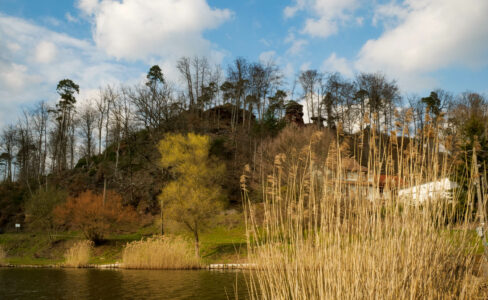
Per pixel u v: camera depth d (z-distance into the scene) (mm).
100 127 61000
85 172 53188
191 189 25953
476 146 5699
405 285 5020
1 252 28344
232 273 18969
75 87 65688
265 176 27469
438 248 5242
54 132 64000
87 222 29594
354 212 5461
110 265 23266
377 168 5551
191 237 31078
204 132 53344
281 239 5832
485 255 5375
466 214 5383
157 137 51750
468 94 38219
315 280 5348
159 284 15672
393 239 5133
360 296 4895
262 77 58844
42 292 14516
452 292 5266
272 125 53281
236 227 32906
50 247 30797
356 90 50125
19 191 50625
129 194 44219
